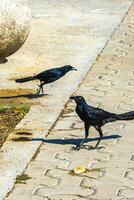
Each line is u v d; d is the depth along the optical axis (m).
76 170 11.99
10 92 16.89
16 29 18.80
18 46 19.38
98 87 17.34
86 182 11.55
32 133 13.92
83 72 18.81
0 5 18.55
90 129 14.09
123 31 24.19
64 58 20.44
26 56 20.67
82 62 19.95
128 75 18.48
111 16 26.86
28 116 14.96
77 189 11.28
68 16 26.86
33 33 23.78
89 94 16.73
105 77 18.30
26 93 16.77
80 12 27.64
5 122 14.56
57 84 17.58
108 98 16.39
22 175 11.88
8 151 12.98
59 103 15.92
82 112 12.69
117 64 19.70
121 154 12.79
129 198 10.96
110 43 22.41
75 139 13.56
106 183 11.52
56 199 10.91
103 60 20.16
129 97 16.47
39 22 25.64
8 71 19.02
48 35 23.48
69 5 29.12
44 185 11.45
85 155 12.73
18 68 19.33
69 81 17.88
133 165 12.28
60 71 16.28
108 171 12.02
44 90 17.00
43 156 12.71
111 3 29.66
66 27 24.81
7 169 12.14
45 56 20.69
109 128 14.18
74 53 21.06
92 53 21.06
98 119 12.66
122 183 11.52
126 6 28.95
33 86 17.39
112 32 24.05
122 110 15.40
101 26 25.00
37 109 15.45
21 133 13.91
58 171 12.02
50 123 14.53
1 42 18.67
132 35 23.58
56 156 12.70
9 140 13.53
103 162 12.41
